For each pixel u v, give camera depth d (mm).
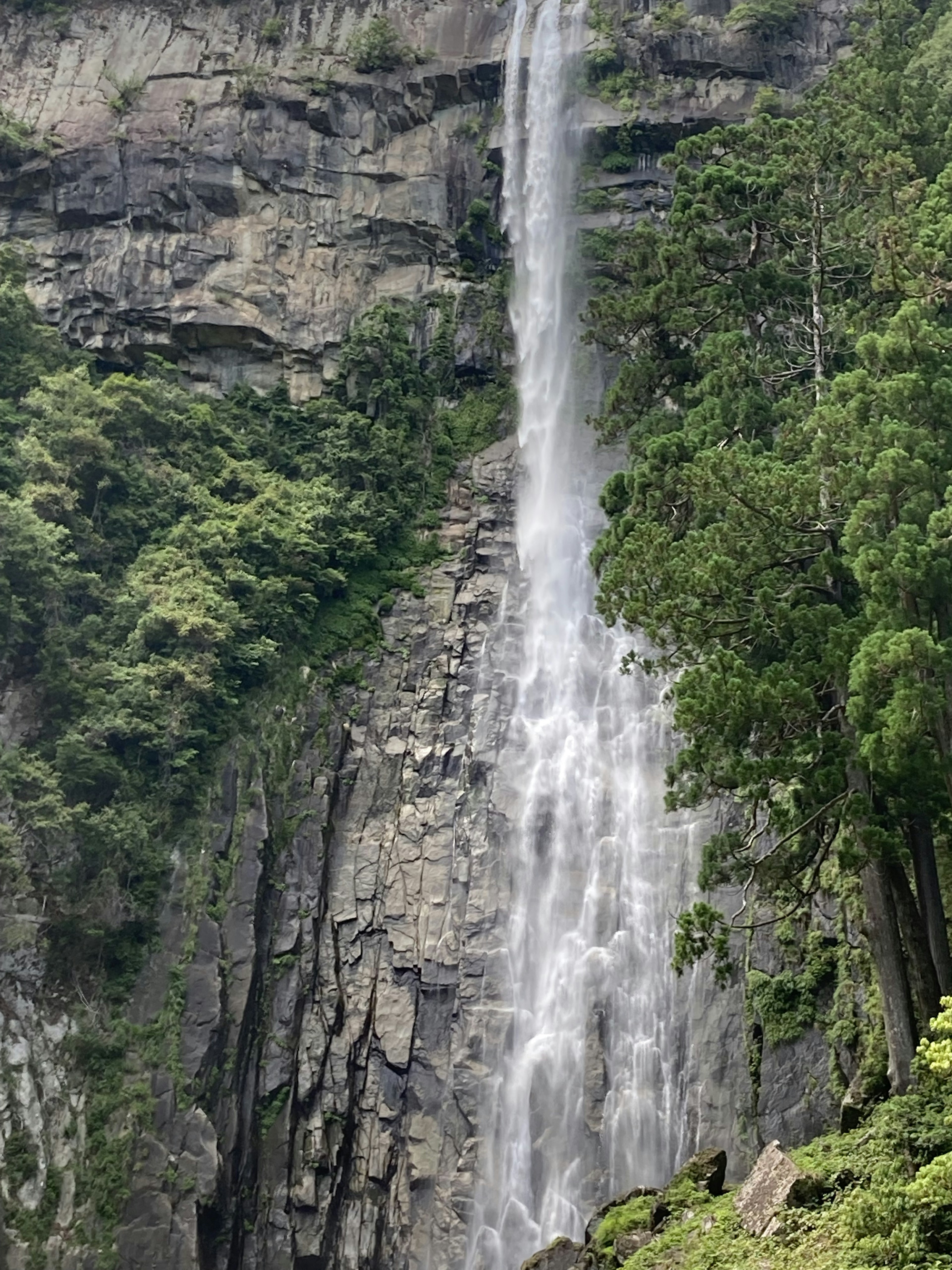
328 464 43000
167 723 35500
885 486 21859
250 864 34906
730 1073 30578
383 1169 32250
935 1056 15945
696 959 23109
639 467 27453
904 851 21203
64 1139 30625
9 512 36000
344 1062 33344
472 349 46312
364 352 44656
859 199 29641
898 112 31906
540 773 37812
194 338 44969
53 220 47031
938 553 21000
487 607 41188
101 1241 29672
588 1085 32625
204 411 42656
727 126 36750
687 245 29844
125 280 45438
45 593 36594
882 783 21703
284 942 34625
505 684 39656
